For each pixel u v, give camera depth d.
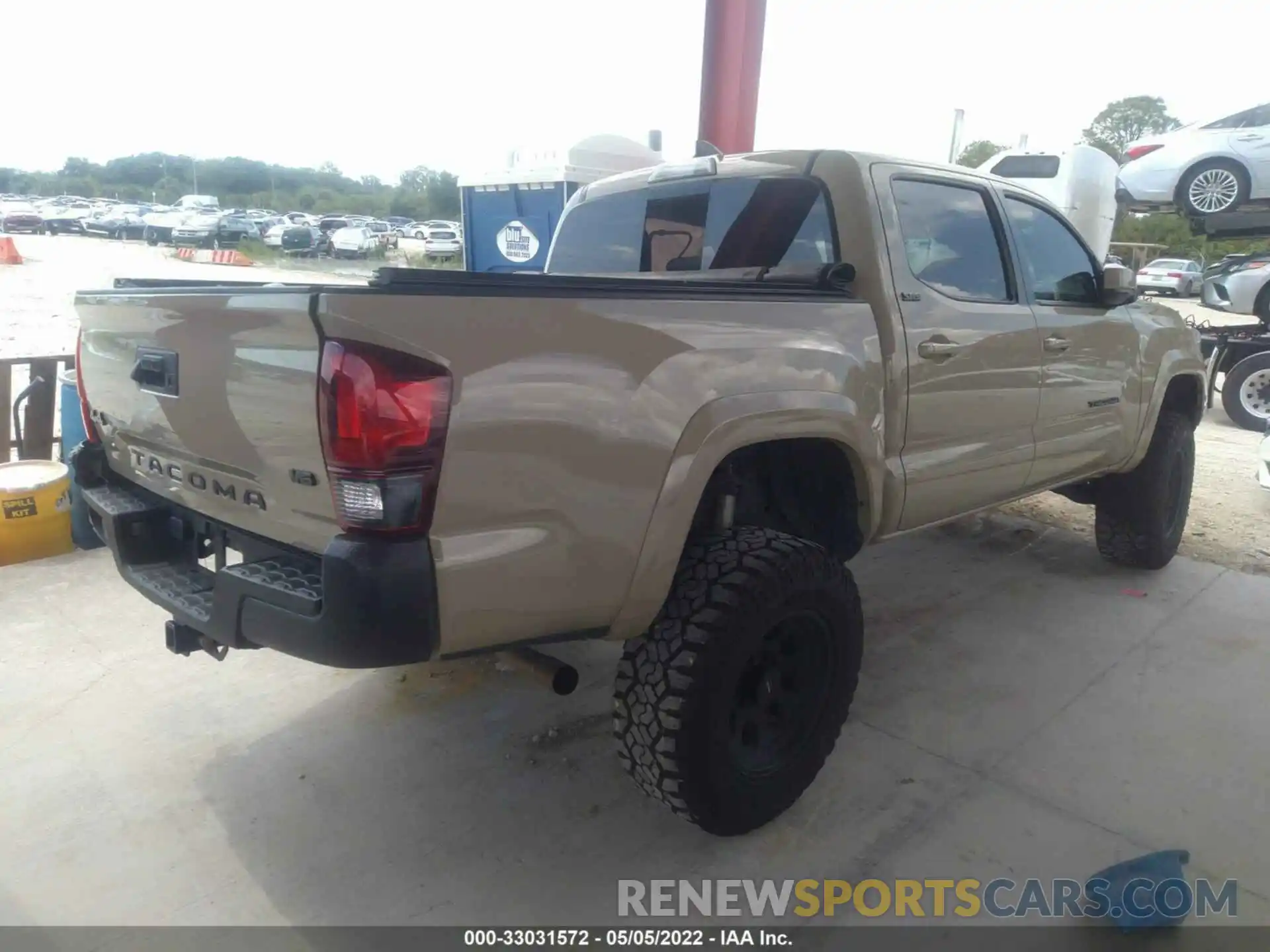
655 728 2.33
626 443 2.18
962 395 3.20
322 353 1.87
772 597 2.40
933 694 3.49
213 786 2.85
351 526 1.92
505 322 1.99
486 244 10.30
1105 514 4.63
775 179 3.14
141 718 3.21
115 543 2.64
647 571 2.27
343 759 3.01
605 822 2.71
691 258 3.38
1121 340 4.05
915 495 3.12
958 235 3.29
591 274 3.80
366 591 1.88
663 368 2.25
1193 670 3.70
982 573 4.78
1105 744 3.14
